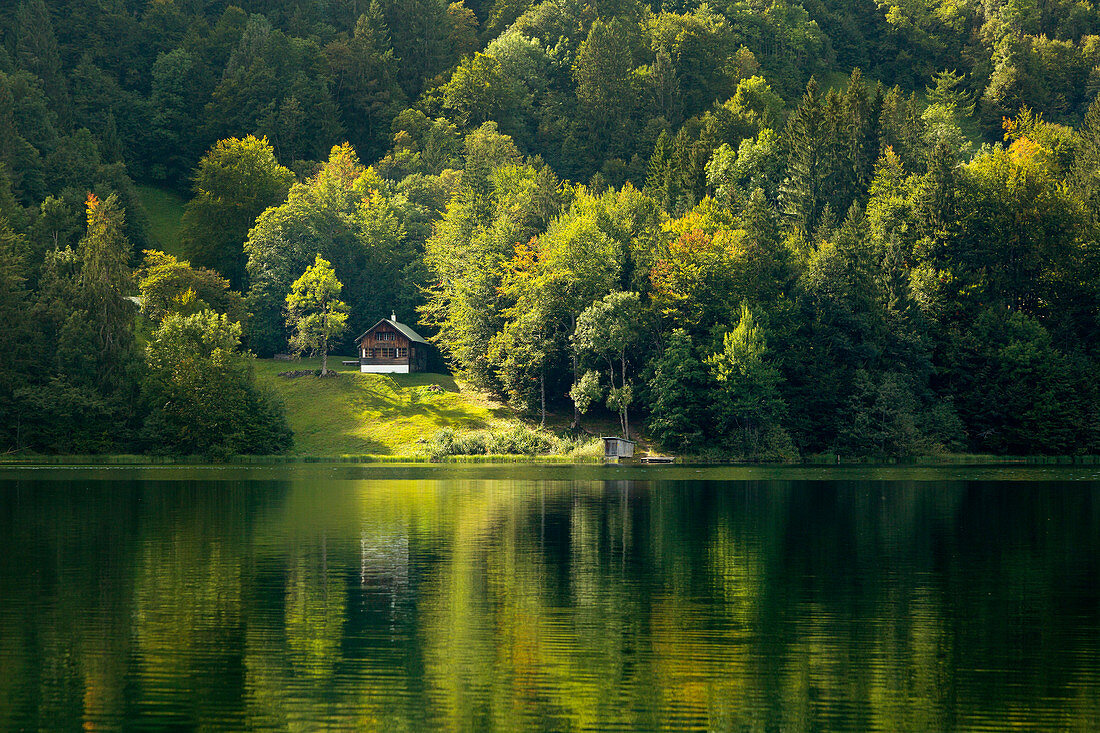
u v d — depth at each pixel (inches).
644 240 5329.7
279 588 1494.8
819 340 4808.1
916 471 3937.0
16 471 3878.0
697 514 2372.0
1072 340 4982.8
